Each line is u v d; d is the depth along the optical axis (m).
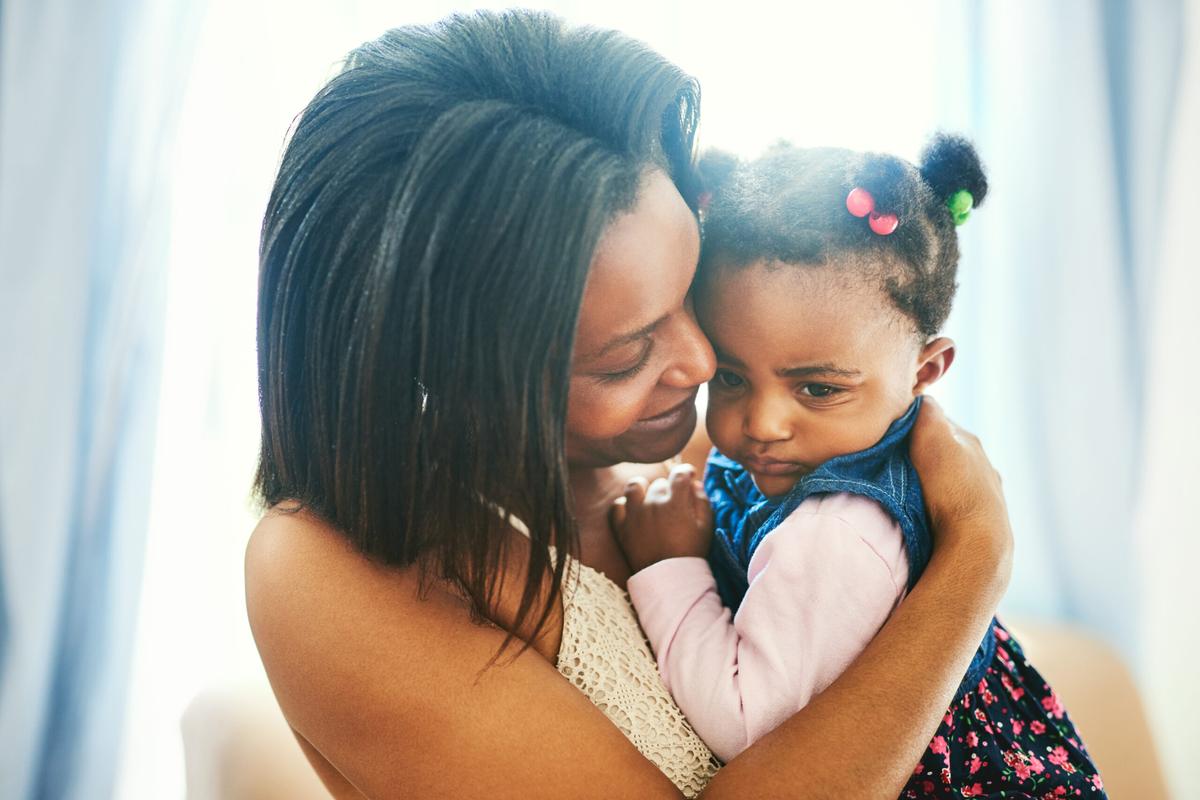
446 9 1.82
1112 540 1.84
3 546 1.76
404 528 0.68
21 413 1.76
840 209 0.76
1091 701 1.47
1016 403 1.87
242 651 1.88
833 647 0.74
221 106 1.83
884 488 0.78
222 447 1.85
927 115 1.85
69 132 1.77
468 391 0.65
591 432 0.72
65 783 1.83
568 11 1.82
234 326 1.85
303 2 1.82
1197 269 1.92
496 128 0.64
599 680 0.74
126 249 1.79
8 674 1.76
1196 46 1.86
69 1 1.77
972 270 1.85
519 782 0.68
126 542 1.82
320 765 0.85
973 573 0.73
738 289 0.78
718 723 0.74
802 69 1.85
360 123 0.67
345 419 0.67
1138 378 1.83
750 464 0.84
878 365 0.78
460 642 0.69
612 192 0.64
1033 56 1.83
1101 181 1.81
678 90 0.71
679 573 0.82
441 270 0.63
